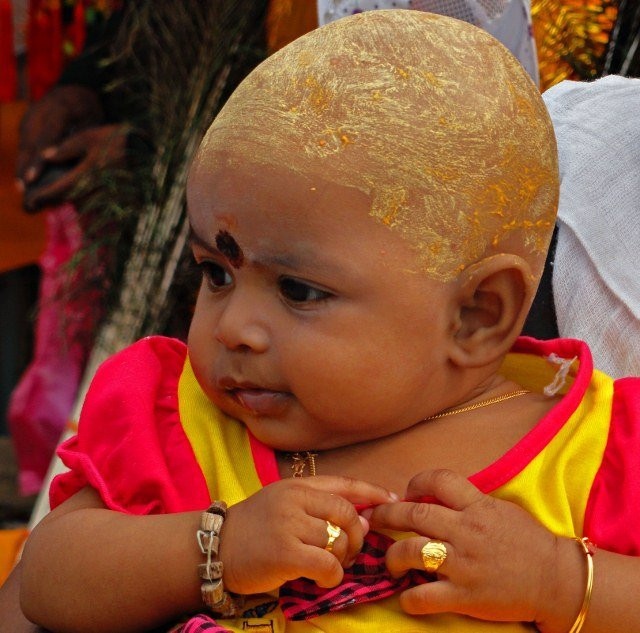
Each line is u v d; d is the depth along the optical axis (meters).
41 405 5.86
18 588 1.83
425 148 1.55
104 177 4.76
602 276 2.13
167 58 4.77
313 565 1.48
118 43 5.10
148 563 1.57
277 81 1.60
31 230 6.82
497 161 1.60
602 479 1.66
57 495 1.86
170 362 1.96
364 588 1.57
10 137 6.49
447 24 1.67
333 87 1.56
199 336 1.67
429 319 1.58
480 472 1.62
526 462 1.64
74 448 1.89
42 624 1.67
